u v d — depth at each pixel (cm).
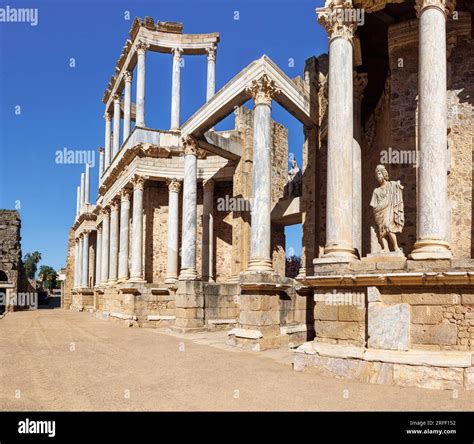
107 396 808
